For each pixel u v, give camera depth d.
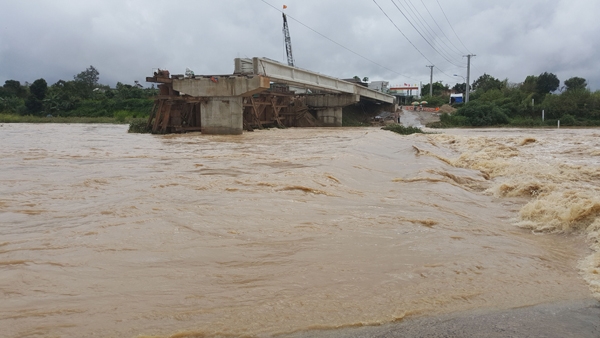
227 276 4.81
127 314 3.97
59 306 4.07
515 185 10.31
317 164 12.37
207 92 32.38
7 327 3.69
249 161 13.88
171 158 15.07
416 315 4.09
